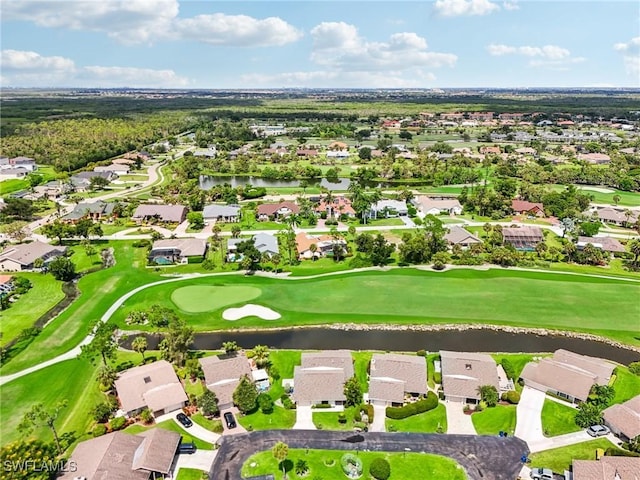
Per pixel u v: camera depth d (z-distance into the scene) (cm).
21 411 7450
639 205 19775
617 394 7838
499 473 6228
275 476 6172
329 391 7606
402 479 6128
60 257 13062
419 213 19038
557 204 18575
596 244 14712
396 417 7269
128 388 7594
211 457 6488
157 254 13600
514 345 9475
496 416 7319
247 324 10150
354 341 9600
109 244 15250
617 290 11750
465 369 7994
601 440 6825
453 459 6462
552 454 6556
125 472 5941
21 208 17512
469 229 16738
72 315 10469
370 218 18075
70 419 7281
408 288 11850
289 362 8775
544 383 7888
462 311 10731
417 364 8088
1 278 12112
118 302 11112
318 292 11638
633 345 9462
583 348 9412
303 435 6925
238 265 13338
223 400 7512
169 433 6644
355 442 6781
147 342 9569
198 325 10106
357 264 13162
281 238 15488
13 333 9812
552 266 13288
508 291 11675
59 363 8744
